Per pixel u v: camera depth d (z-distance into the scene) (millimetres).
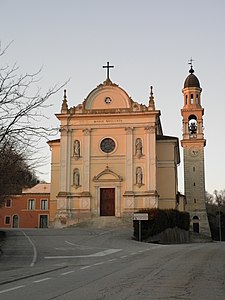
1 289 12430
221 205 125625
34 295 11156
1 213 82562
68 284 13328
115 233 45438
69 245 33781
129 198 58594
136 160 59531
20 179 28094
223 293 11375
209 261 21188
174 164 62406
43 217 82250
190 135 77688
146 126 59844
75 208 59531
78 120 61312
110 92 61500
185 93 80188
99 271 17281
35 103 18812
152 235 44250
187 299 10391
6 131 19016
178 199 66312
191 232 62812
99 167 60188
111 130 60750
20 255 26781
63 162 60594
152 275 15461
